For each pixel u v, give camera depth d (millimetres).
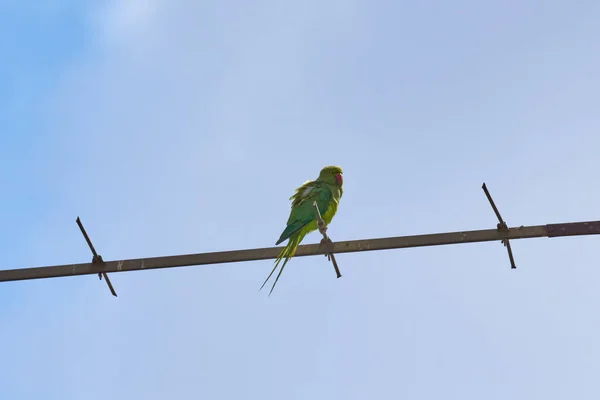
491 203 10086
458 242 10242
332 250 10570
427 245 10297
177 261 10547
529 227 10133
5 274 10547
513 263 10172
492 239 10125
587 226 10031
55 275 10547
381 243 10430
